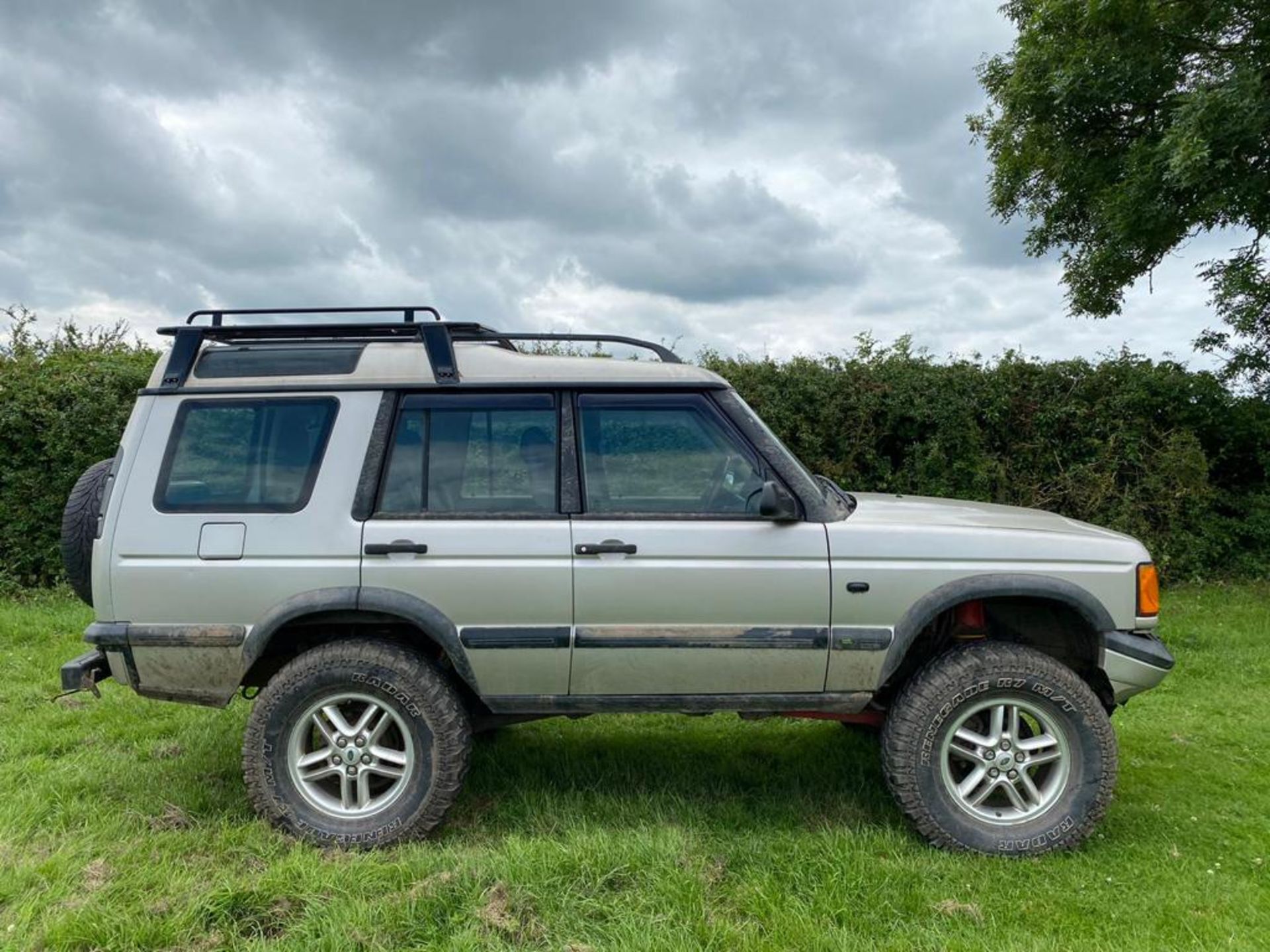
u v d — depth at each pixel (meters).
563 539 3.29
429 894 2.87
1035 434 9.09
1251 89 7.13
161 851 3.24
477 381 3.44
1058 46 8.71
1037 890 3.01
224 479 3.37
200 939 2.70
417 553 3.28
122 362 8.47
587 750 4.37
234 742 4.40
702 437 3.46
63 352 9.03
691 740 4.56
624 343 3.68
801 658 3.34
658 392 3.49
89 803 3.65
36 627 6.73
